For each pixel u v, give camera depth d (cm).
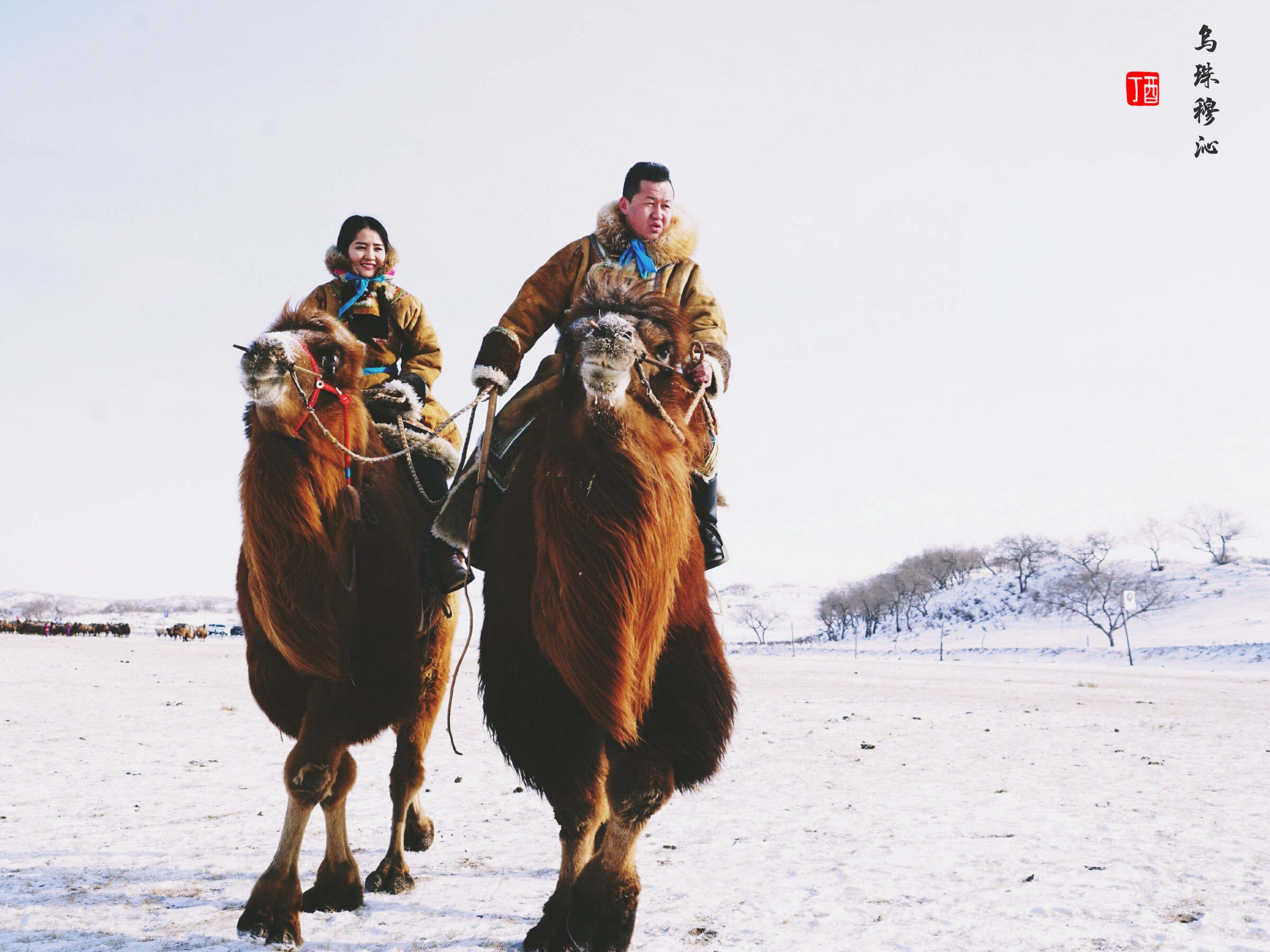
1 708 1736
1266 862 634
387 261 666
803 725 1730
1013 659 8519
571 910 381
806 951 439
